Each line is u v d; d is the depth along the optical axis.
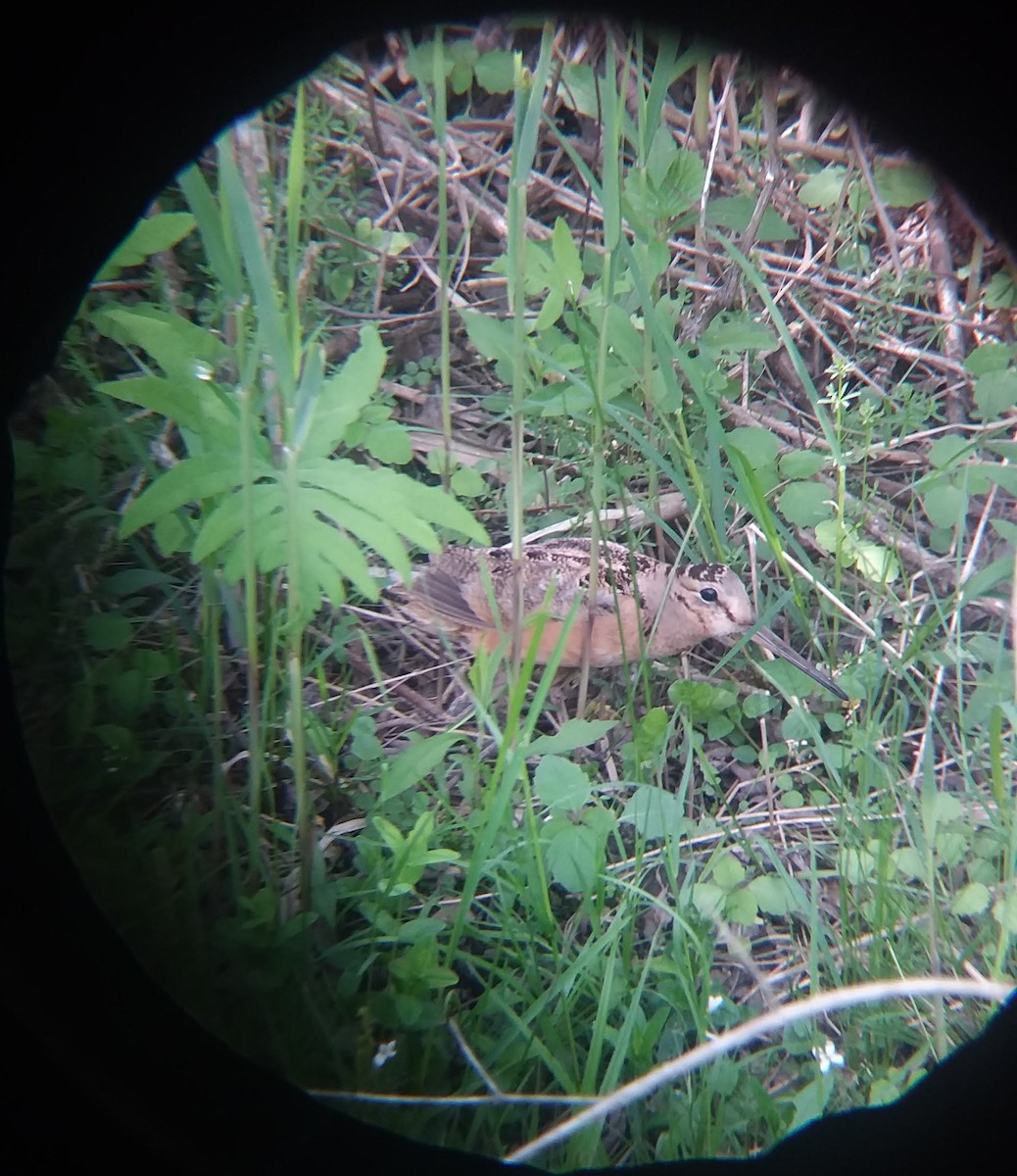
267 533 2.80
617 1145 2.81
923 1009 3.07
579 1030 2.98
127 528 2.68
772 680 3.77
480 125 4.94
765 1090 2.88
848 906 3.35
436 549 2.72
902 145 2.74
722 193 4.86
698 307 4.69
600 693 4.15
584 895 3.08
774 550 3.63
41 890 2.31
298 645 2.83
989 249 4.65
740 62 4.19
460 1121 2.70
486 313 4.78
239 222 2.45
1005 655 3.78
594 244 4.82
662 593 3.92
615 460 4.33
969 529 4.42
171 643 3.42
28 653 3.39
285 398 2.60
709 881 3.37
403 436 3.33
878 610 3.92
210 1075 2.25
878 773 3.61
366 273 4.70
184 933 2.82
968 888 3.16
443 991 2.88
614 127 3.08
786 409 4.77
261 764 3.19
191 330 2.76
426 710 3.93
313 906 3.06
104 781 3.14
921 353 4.71
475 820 3.27
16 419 3.71
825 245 4.75
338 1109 2.39
